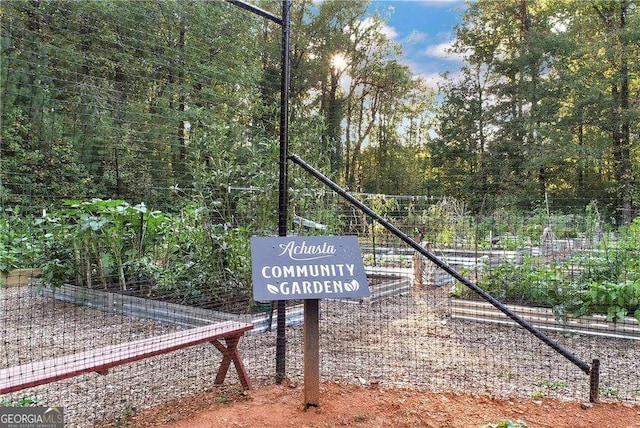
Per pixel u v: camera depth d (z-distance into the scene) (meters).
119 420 2.85
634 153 21.48
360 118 31.47
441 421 2.83
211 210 5.54
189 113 5.58
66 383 3.53
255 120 5.92
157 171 5.93
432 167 26.52
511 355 4.30
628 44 21.80
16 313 5.79
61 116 5.91
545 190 19.94
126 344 3.04
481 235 8.25
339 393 3.23
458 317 5.76
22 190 5.97
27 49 4.49
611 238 6.61
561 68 22.97
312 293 2.85
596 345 4.67
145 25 5.81
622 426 2.79
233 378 3.64
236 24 6.57
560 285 5.51
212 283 5.57
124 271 6.46
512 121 23.88
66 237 6.34
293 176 5.62
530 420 2.87
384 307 6.44
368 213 3.39
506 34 26.56
